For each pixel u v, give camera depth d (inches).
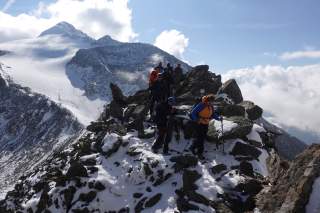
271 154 698.8
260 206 535.5
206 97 687.7
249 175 644.7
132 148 765.3
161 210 600.7
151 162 691.4
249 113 864.3
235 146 706.8
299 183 490.6
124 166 725.9
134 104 969.5
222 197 586.6
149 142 786.8
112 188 683.4
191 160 666.2
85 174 722.2
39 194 797.9
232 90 959.0
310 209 469.7
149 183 669.9
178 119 789.9
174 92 1003.3
